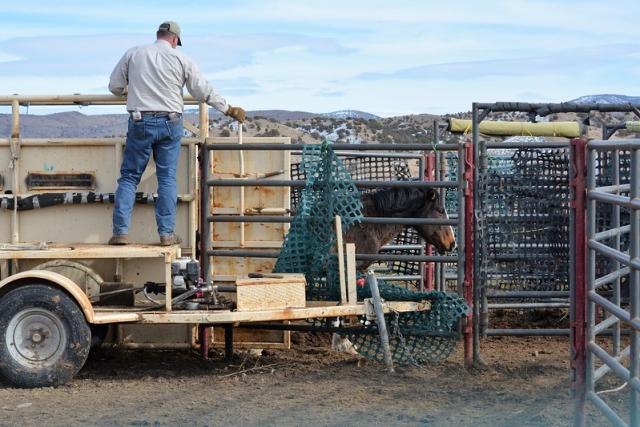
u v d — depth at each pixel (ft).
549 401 22.93
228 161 29.63
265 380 25.57
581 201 20.01
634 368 17.51
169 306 25.45
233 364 28.17
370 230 30.27
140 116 26.81
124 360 28.81
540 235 28.35
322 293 27.63
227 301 26.78
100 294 26.21
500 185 28.02
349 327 28.12
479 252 27.61
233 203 29.71
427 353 27.58
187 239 29.07
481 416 21.36
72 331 24.43
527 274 28.43
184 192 28.99
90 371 26.99
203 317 24.97
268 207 29.68
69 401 23.00
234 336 30.09
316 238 27.40
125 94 27.81
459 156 27.20
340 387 24.54
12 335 24.47
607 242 28.91
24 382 24.36
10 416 21.47
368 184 27.43
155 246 26.53
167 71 26.96
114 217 27.17
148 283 26.35
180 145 28.48
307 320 29.17
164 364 28.17
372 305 26.16
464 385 24.90
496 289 28.43
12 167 28.89
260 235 29.78
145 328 29.01
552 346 31.55
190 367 27.73
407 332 27.58
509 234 28.22
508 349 30.91
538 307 31.40
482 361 27.37
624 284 29.58
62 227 29.07
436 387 24.64
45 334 24.59
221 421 20.93
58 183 29.01
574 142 20.06
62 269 27.17
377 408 22.15
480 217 27.58
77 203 28.86
